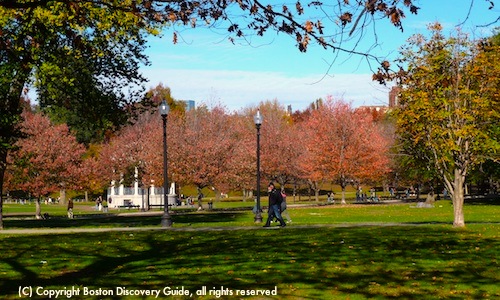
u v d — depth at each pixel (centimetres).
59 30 2111
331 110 6481
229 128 7875
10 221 4447
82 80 2947
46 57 2498
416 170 5547
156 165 6278
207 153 6103
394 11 774
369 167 6303
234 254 1705
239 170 7081
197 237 2238
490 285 1227
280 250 1786
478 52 2672
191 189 10781
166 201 3012
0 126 2953
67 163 5625
